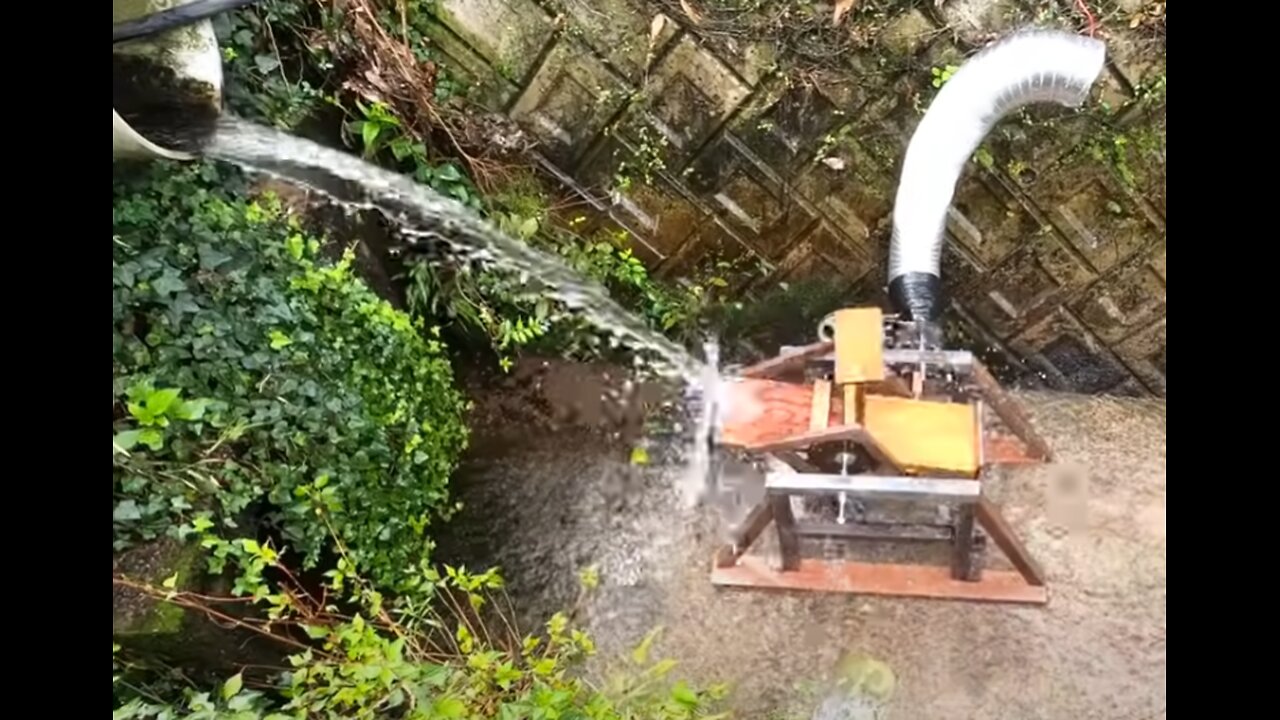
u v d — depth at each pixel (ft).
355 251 11.63
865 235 14.25
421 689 8.60
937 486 10.14
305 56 11.69
